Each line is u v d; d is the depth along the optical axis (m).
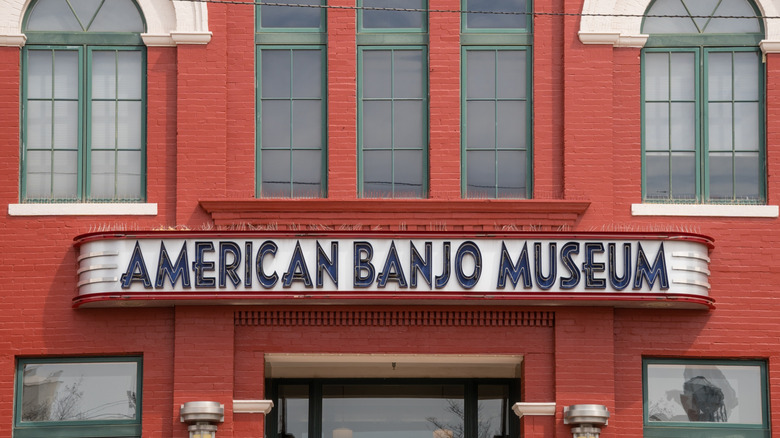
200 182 18.39
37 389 18.14
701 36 19.11
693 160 18.84
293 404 20.78
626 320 18.28
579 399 17.92
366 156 18.80
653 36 19.12
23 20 18.94
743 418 18.23
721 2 19.23
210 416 17.36
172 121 18.66
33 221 18.30
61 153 18.70
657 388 18.33
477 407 20.81
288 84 18.97
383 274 17.41
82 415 18.08
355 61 18.89
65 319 18.09
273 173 18.72
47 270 18.17
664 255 17.53
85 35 18.95
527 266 17.47
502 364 19.33
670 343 18.22
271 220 18.28
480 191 18.70
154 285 17.33
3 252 18.20
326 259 17.44
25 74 18.84
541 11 19.00
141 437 17.81
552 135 18.73
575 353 18.05
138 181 18.69
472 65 19.05
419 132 18.88
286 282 17.38
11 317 18.08
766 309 18.28
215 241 17.45
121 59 18.97
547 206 18.25
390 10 19.17
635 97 18.84
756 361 18.33
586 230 18.09
